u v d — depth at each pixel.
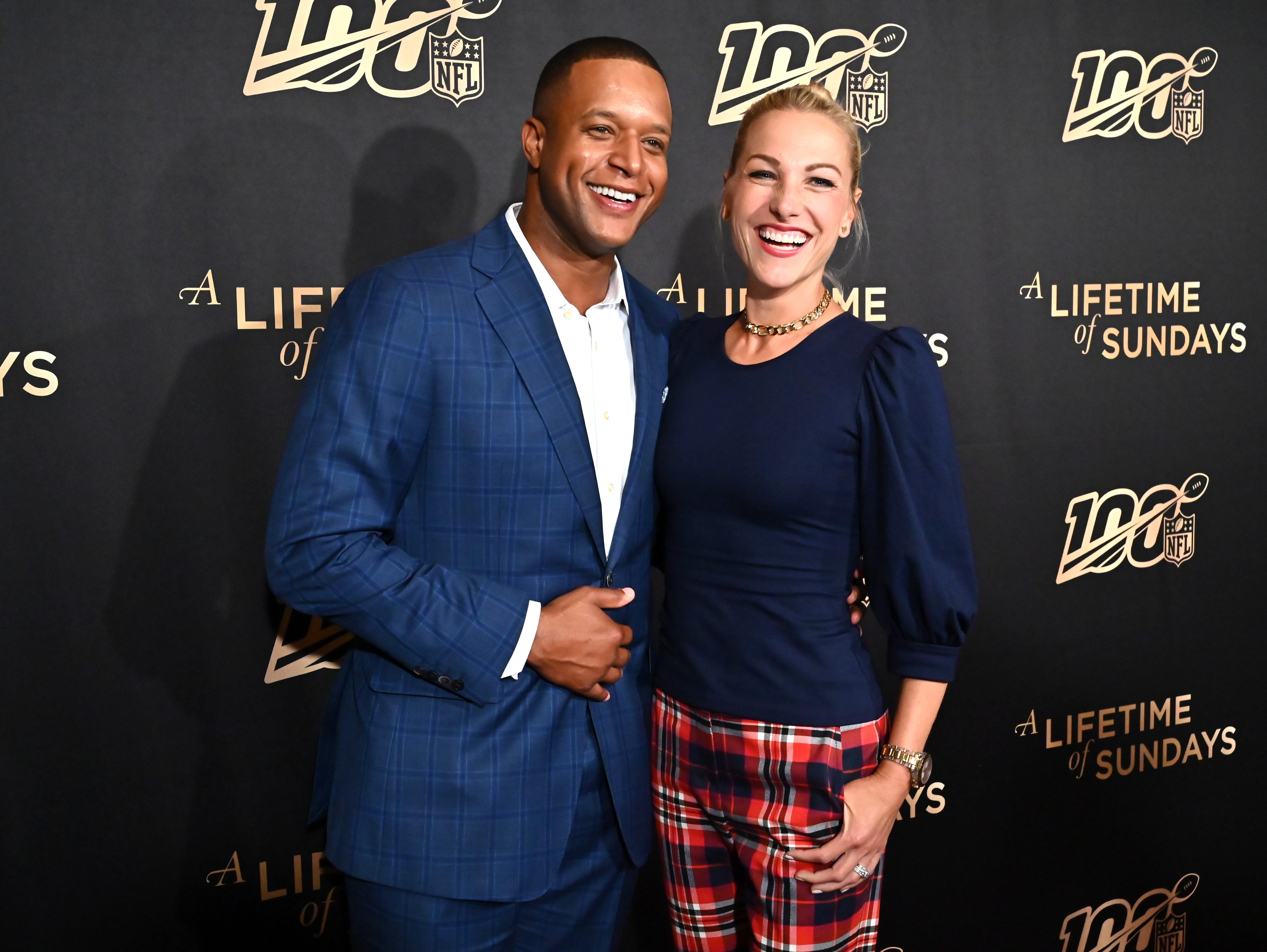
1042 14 1.90
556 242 1.27
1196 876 2.19
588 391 1.29
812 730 1.19
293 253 1.54
